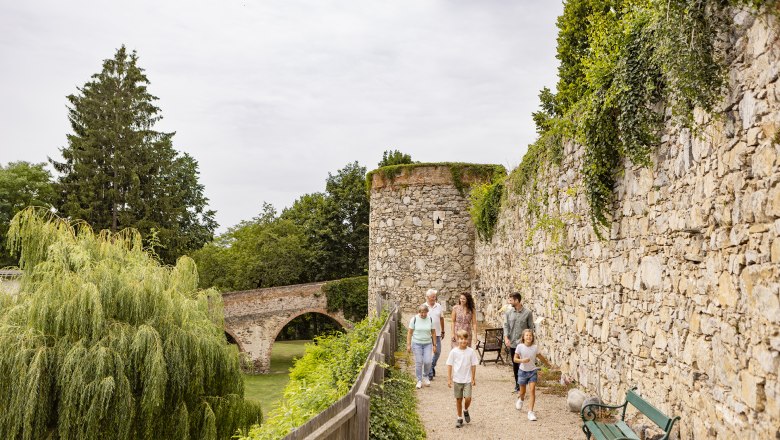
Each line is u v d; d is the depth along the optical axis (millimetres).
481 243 20766
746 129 4375
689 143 5477
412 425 7199
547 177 11484
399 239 23500
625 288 7340
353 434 5355
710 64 4773
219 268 42312
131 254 14977
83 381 11203
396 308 14883
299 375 12555
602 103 7328
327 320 41938
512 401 8828
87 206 32812
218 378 14094
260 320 31406
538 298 12266
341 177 43344
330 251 42062
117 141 33938
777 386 3918
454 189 23172
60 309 11852
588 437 6145
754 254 4258
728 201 4680
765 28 4066
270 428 6355
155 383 11781
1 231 33281
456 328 9844
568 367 9938
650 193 6512
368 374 6645
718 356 4871
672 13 5074
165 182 35500
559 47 17000
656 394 6332
